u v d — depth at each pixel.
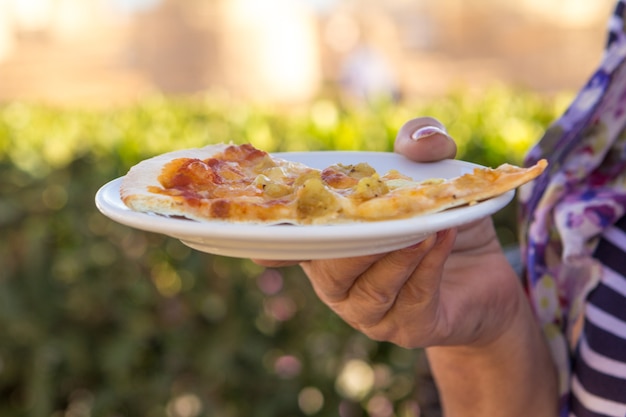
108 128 3.19
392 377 2.78
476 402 1.48
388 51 13.32
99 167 2.76
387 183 1.01
